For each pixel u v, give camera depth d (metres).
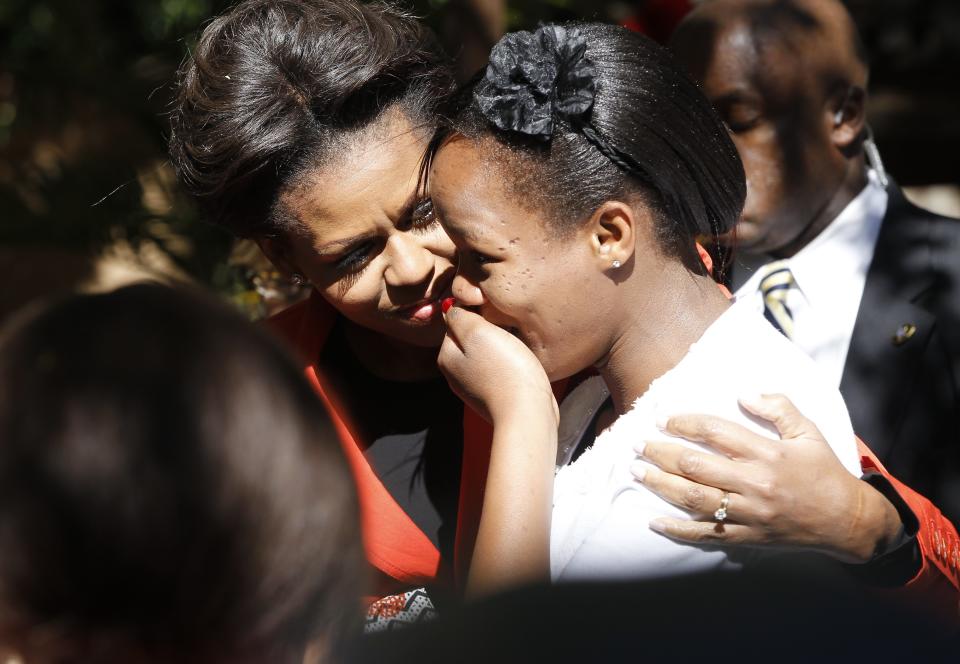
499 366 5.72
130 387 3.15
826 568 5.62
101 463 3.06
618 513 5.37
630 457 5.50
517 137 5.45
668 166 5.54
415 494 6.97
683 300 5.73
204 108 6.34
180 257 12.90
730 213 5.92
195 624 3.21
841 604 3.23
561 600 3.42
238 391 3.28
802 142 9.16
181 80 6.91
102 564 3.07
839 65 9.22
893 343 8.85
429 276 6.41
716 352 5.64
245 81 6.23
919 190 20.94
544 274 5.53
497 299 5.65
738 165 5.89
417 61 6.42
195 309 3.41
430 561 6.66
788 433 5.44
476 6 12.02
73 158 15.68
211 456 3.17
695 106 5.74
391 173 6.18
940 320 8.87
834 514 5.35
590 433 6.45
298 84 6.17
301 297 8.80
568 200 5.45
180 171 6.63
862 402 8.78
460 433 7.03
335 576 3.47
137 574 3.10
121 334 3.25
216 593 3.20
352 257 6.44
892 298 8.99
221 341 3.34
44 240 14.11
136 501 3.07
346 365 7.34
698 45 9.30
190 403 3.19
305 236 6.37
